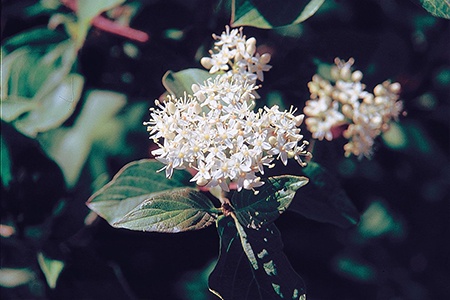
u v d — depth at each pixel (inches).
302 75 15.7
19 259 15.9
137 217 12.1
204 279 17.9
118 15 16.4
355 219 14.2
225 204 12.7
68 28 15.3
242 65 13.3
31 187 15.8
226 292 12.4
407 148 17.6
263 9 12.8
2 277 17.1
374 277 18.1
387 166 17.7
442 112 17.5
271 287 12.4
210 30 16.0
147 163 13.5
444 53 17.0
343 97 14.8
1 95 14.8
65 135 17.0
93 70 16.1
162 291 16.8
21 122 15.1
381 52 16.0
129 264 16.7
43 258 15.4
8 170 15.8
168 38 16.0
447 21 16.9
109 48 16.1
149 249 16.7
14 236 15.8
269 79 15.7
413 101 17.4
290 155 12.5
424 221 18.0
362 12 16.6
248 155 12.3
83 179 16.8
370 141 15.0
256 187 12.4
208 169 12.3
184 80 13.5
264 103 15.4
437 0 12.6
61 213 15.7
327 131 14.8
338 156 15.7
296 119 12.6
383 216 18.1
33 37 15.1
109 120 17.2
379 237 18.2
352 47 15.6
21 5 15.6
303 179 12.3
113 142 17.2
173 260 16.7
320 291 17.7
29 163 15.8
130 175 13.5
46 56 15.1
